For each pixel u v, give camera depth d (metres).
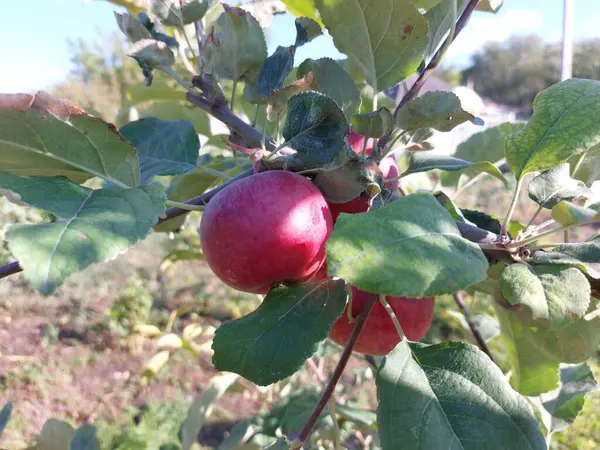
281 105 0.25
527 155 0.24
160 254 2.50
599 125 0.23
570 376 0.40
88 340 1.99
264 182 0.23
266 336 0.22
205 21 0.41
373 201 0.25
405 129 0.24
